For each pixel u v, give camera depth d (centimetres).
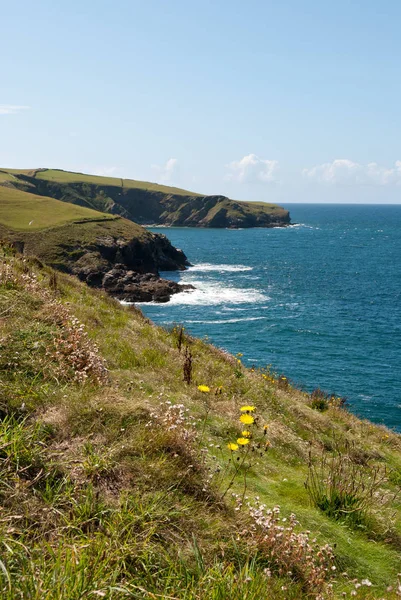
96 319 1375
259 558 457
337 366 3925
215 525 482
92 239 8706
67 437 559
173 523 455
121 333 1338
